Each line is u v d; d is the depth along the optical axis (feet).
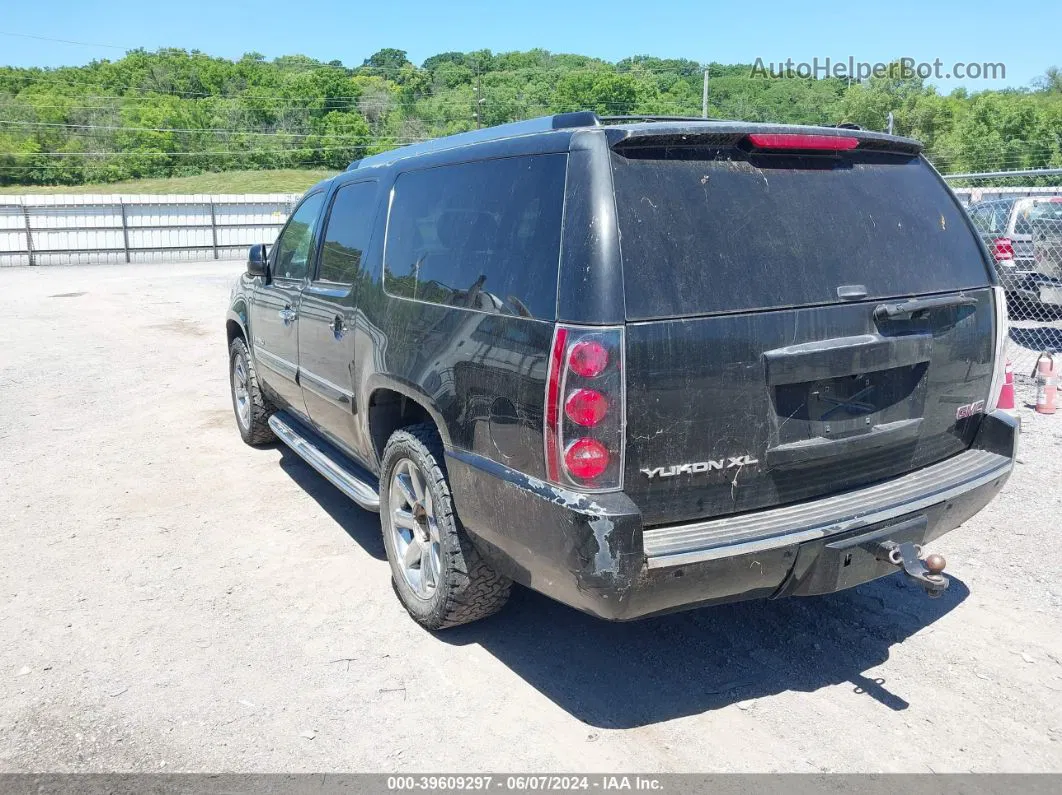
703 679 11.56
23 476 20.12
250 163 298.97
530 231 10.08
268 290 18.56
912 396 11.14
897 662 11.89
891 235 11.10
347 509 17.90
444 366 11.16
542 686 11.42
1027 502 17.43
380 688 11.35
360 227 14.49
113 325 44.27
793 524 9.86
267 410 21.13
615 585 9.10
